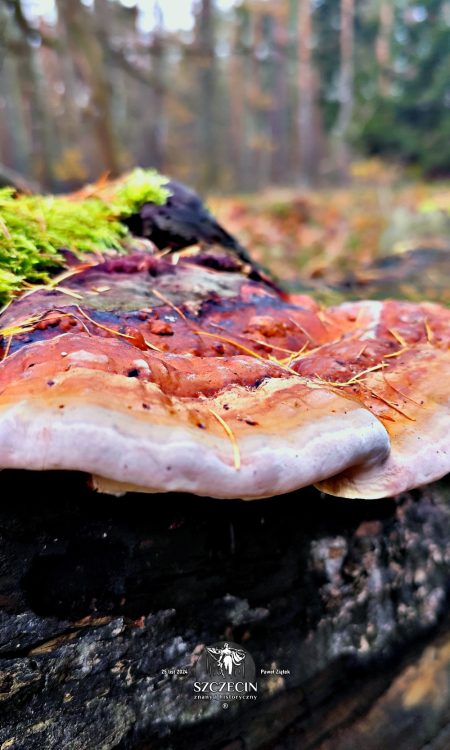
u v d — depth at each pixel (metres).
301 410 0.21
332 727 0.26
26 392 0.18
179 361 0.23
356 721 0.26
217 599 0.26
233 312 0.31
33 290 0.27
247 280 0.35
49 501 0.22
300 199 1.75
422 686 0.27
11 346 0.22
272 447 0.19
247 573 0.26
